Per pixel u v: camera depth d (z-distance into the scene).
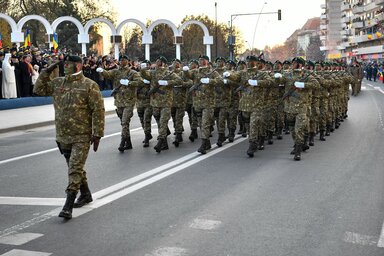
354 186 7.64
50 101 22.98
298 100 10.07
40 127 16.23
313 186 7.64
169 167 9.12
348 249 5.02
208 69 10.80
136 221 5.93
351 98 28.81
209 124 10.68
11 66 20.56
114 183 7.89
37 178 8.40
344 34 115.06
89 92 6.16
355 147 11.54
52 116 18.00
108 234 5.48
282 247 5.07
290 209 6.40
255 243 5.19
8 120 16.72
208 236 5.40
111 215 6.17
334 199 6.89
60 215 5.98
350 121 17.31
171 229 5.63
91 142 6.34
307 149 11.20
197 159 9.95
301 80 9.98
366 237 5.36
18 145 12.30
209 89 10.62
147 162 9.66
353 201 6.79
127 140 11.23
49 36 30.42
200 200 6.84
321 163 9.53
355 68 30.47
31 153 11.05
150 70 11.45
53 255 4.88
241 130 13.70
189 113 12.97
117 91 11.00
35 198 7.04
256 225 5.77
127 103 10.96
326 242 5.21
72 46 68.62
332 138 13.20
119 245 5.14
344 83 17.05
